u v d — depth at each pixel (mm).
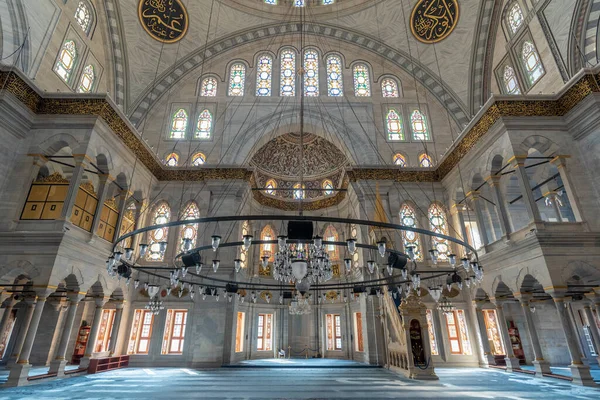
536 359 11219
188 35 18828
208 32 18953
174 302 15438
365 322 15695
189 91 19297
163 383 10008
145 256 16109
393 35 19578
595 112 10953
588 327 14961
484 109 12602
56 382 10016
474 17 17156
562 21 12602
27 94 11219
